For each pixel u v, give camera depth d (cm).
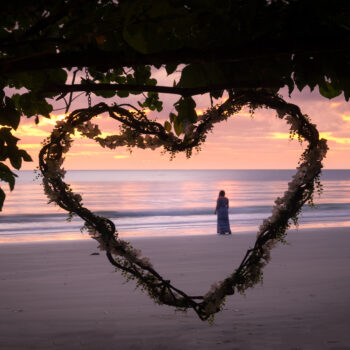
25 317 661
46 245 1552
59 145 326
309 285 856
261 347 524
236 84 199
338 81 212
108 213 3769
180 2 164
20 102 252
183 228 2556
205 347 525
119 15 163
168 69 207
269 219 361
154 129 313
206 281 932
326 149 345
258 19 178
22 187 10194
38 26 181
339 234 1809
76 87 202
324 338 551
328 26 176
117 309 700
